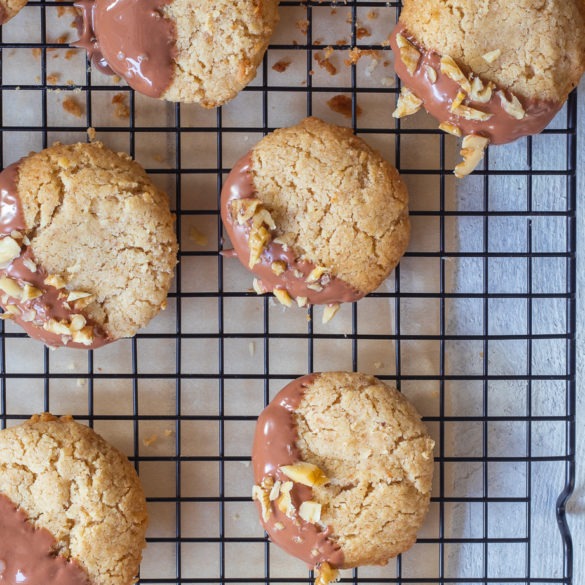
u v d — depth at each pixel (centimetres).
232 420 58
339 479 54
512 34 53
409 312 58
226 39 54
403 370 58
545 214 57
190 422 58
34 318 54
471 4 53
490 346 58
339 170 54
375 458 54
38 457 54
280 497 54
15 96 57
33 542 54
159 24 54
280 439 55
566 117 58
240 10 54
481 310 58
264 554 58
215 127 58
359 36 57
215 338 58
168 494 58
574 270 57
